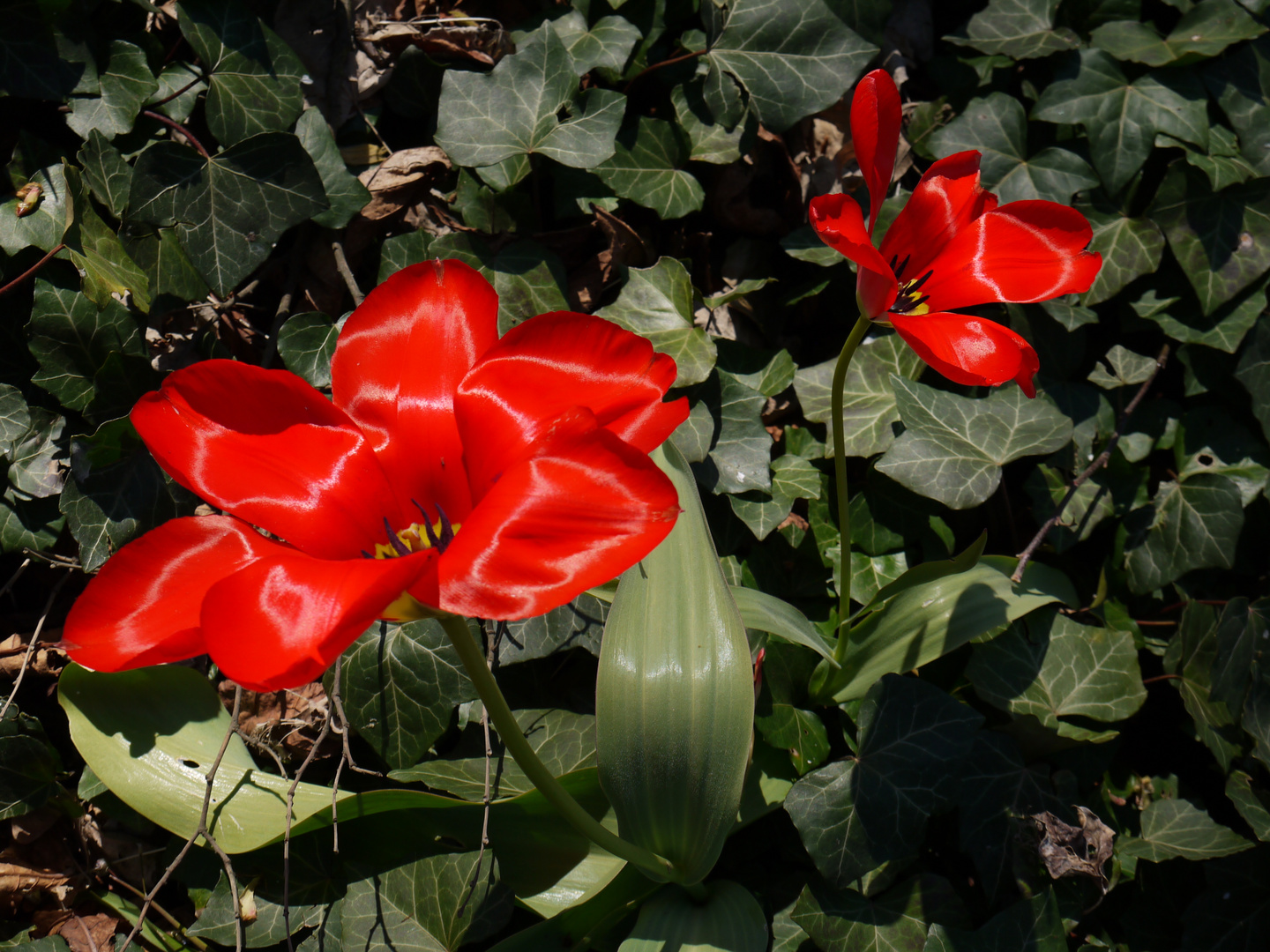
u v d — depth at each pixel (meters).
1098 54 0.68
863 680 0.62
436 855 0.58
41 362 0.60
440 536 0.50
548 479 0.46
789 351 0.69
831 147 0.69
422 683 0.60
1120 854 0.63
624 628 0.57
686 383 0.63
